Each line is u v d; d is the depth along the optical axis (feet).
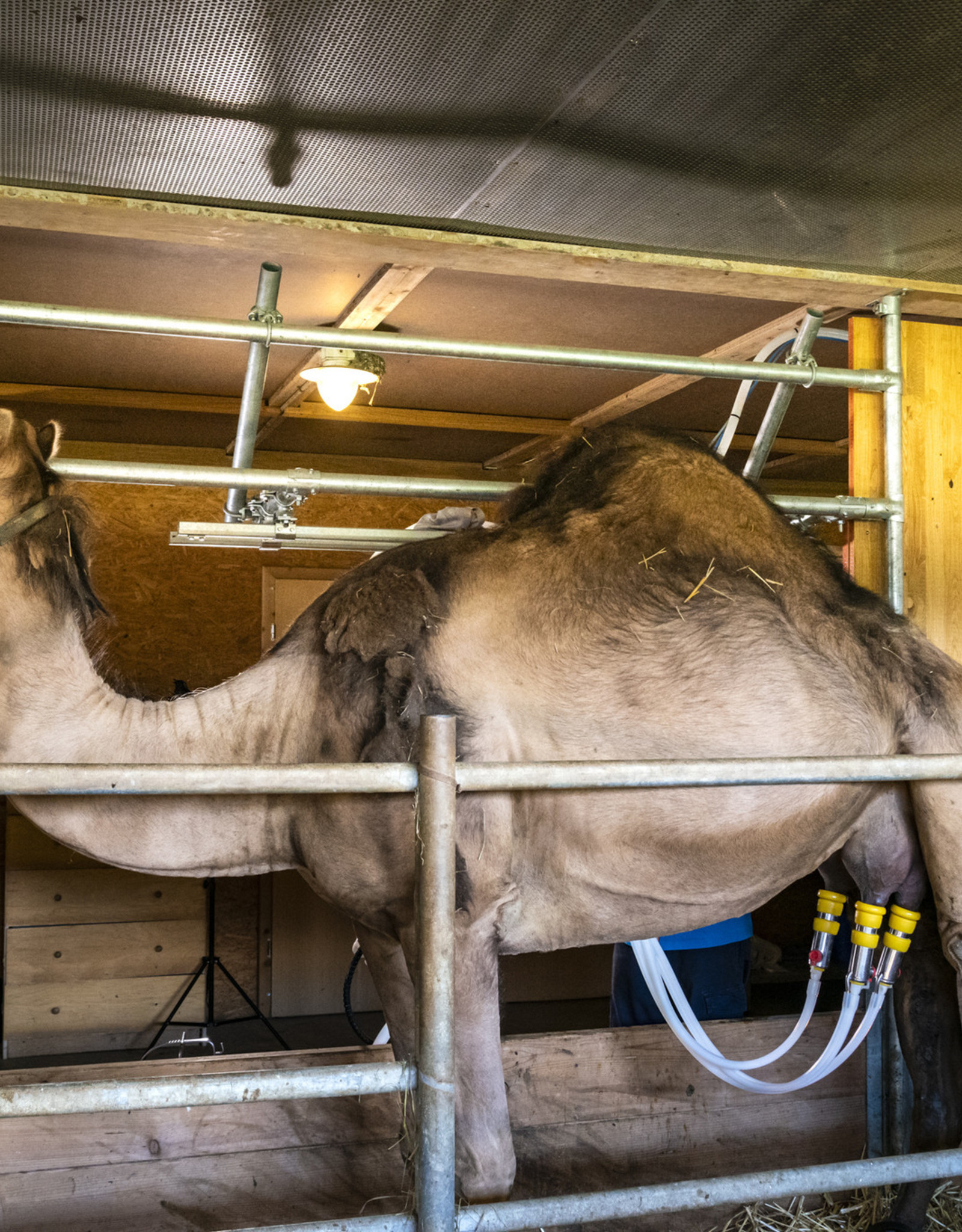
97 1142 7.75
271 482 7.64
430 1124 5.06
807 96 6.38
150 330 7.11
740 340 13.16
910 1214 8.03
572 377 15.15
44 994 16.56
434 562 7.17
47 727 6.72
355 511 21.66
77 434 19.44
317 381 13.33
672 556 7.22
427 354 7.67
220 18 5.54
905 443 9.55
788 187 7.54
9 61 5.94
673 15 5.60
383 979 7.67
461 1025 6.59
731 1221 8.65
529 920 7.19
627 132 6.77
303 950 18.62
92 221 7.87
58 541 6.84
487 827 6.74
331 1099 8.20
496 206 7.86
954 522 9.67
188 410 16.85
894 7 5.53
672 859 7.17
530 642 6.91
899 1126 9.30
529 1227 5.44
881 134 6.80
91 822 6.83
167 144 6.88
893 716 7.48
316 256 8.65
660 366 8.23
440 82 6.20
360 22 5.57
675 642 6.99
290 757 7.07
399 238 8.23
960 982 7.45
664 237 8.42
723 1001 10.82
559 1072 8.69
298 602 21.65
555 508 7.50
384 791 5.20
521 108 6.51
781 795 7.13
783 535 7.70
